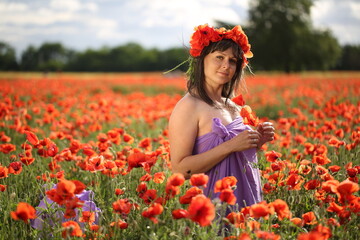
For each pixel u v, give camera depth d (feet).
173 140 10.06
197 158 9.63
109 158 12.77
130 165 9.45
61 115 28.86
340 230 8.79
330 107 24.77
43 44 433.07
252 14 205.67
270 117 33.88
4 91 47.80
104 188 12.73
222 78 10.27
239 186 9.96
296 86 71.77
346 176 12.19
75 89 61.93
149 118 25.52
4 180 13.25
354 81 74.95
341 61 299.58
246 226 8.20
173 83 87.66
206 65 10.34
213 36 10.18
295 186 10.28
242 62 10.87
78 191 8.15
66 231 8.02
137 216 9.35
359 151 14.28
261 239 7.55
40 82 80.64
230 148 9.48
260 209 7.56
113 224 8.78
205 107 10.07
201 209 7.29
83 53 356.18
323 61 207.62
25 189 13.08
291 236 8.87
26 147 13.35
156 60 336.29
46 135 22.79
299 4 203.82
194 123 9.96
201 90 10.30
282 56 202.39
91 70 336.90
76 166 15.11
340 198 8.44
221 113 10.21
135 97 42.78
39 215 10.20
